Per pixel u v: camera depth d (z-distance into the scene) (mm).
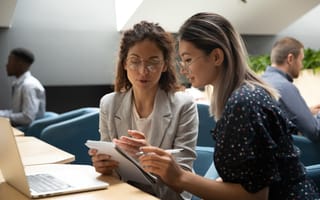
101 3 4492
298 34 5293
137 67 1833
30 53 4020
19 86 3990
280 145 1348
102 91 4680
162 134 1874
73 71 4480
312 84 3732
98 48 4543
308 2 4594
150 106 1926
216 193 1337
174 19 4383
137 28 1874
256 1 4422
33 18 4289
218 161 1357
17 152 1333
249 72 1457
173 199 1740
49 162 1877
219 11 4438
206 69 1430
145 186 1701
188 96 1963
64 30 4406
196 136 1907
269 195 1369
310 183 1465
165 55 1869
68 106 4559
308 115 2725
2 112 3986
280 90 2740
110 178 1589
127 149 1595
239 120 1313
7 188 1487
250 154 1286
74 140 3156
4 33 4195
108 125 1963
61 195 1389
